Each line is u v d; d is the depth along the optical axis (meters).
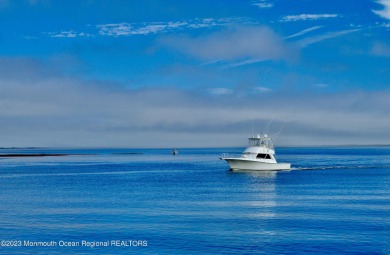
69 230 44.94
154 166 169.38
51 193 76.81
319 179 99.44
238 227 45.66
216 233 43.09
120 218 50.94
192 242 40.00
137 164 187.75
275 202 63.00
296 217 50.69
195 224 47.25
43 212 55.56
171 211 55.50
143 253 37.16
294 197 68.56
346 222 47.28
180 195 71.94
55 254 37.19
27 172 137.12
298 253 36.59
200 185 88.62
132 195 72.56
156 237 41.75
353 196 69.25
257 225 46.53
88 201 65.56
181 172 132.12
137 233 43.28
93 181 101.94
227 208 57.78
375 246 38.22
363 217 50.06
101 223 48.16
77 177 115.06
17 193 77.31
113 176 118.00
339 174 114.06
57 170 146.62
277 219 49.66
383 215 51.25
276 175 109.31
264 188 81.62
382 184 88.38
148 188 84.00
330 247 38.06
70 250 38.12
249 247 38.34
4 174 128.12
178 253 37.00
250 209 56.78
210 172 129.88
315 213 53.16
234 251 37.31
